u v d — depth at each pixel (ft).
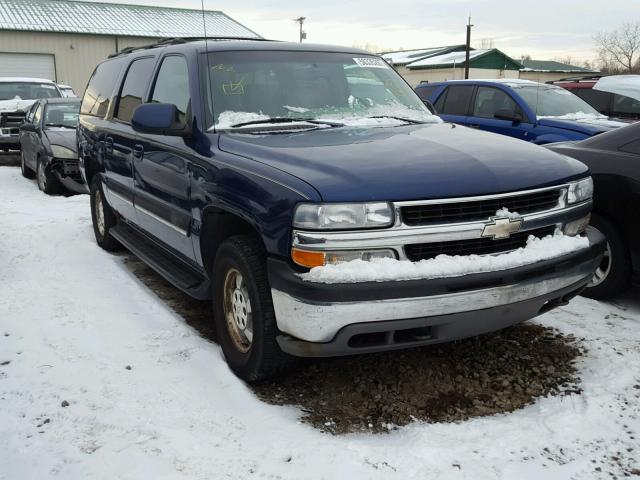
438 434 9.87
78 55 96.94
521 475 8.91
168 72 15.40
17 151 51.93
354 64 15.70
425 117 15.24
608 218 15.34
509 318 10.52
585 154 15.90
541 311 11.21
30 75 94.63
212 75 13.69
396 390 11.28
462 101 31.50
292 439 9.68
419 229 9.73
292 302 9.70
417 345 10.12
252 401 10.84
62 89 58.39
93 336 13.38
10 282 16.99
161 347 12.91
